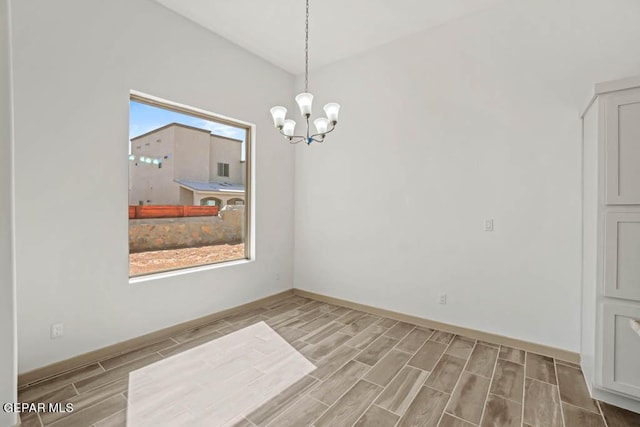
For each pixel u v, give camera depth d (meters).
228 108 3.36
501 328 2.74
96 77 2.37
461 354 2.53
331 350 2.58
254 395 1.95
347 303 3.74
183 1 2.71
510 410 1.82
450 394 1.97
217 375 2.18
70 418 1.73
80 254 2.32
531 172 2.58
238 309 3.52
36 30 2.09
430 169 3.10
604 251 1.85
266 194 3.86
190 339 2.80
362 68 3.57
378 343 2.73
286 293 4.17
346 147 3.72
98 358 2.40
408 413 1.79
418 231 3.19
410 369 2.28
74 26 2.25
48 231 2.17
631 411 1.81
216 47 3.22
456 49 2.93
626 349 1.78
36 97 2.10
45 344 2.17
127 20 2.54
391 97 3.35
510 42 2.66
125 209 2.57
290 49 3.52
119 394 1.95
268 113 3.85
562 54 2.44
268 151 3.88
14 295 1.64
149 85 2.69
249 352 2.54
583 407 1.85
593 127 1.99
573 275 2.42
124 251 2.57
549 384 2.09
